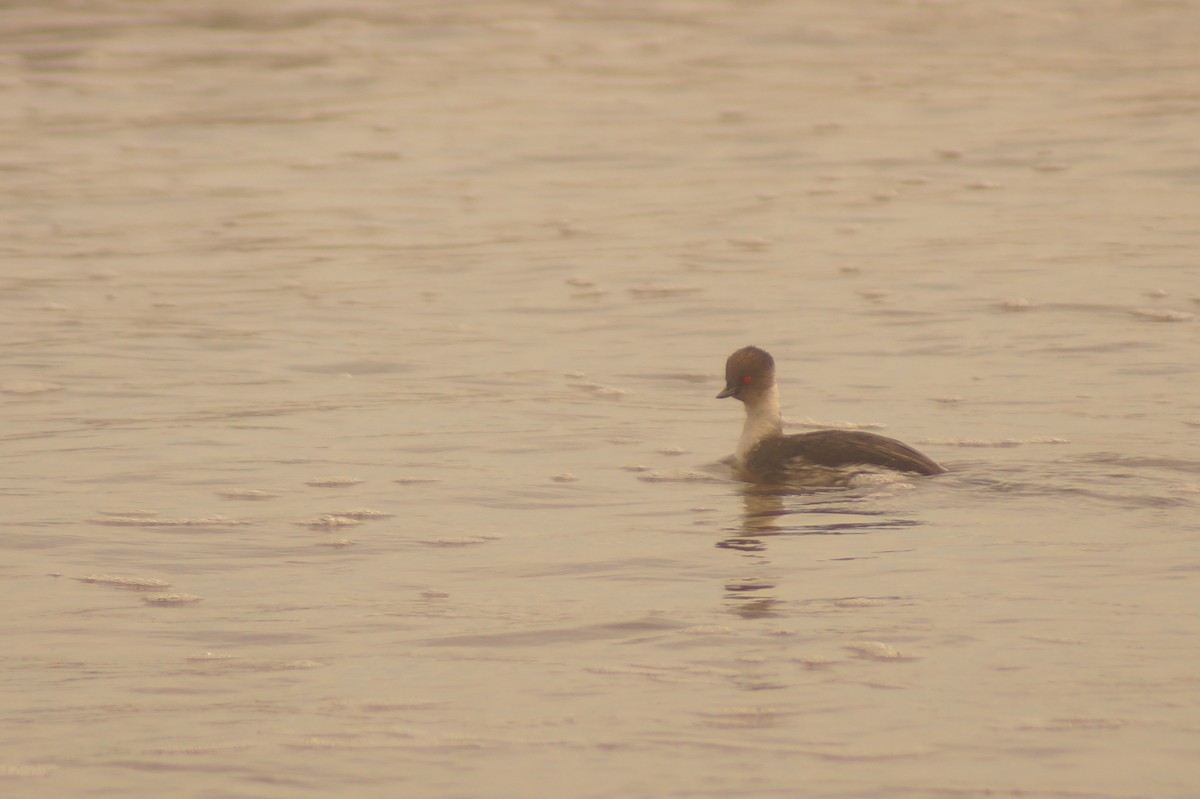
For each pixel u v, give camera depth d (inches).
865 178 1230.3
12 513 522.3
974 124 1440.7
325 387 711.1
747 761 328.5
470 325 837.2
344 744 340.8
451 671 382.0
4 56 1888.5
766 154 1339.8
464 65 1844.2
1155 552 464.8
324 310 871.1
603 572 459.8
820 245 1015.0
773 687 367.6
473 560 474.6
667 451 605.3
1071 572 447.8
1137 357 739.4
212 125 1514.5
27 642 405.7
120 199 1198.9
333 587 450.0
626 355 770.8
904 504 522.0
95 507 530.0
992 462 570.3
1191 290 865.5
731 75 1754.4
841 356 758.5
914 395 685.3
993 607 419.5
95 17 2161.7
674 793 314.8
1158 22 2071.9
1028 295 866.8
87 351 775.1
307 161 1350.9
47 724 352.8
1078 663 377.1
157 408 671.8
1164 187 1152.2
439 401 685.3
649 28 2078.0
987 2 2256.4
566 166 1312.7
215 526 509.7
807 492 542.9
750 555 473.1
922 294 879.1
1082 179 1192.2
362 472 575.8
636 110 1563.7
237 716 356.2
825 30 2046.0
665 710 355.9
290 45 1974.7
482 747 338.0
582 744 338.6
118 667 387.9
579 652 393.7
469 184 1250.0
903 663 380.8
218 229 1099.3
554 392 701.3
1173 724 341.4
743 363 581.3
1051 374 714.2
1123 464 564.1
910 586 439.2
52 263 993.5
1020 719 345.7
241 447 609.3
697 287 912.9
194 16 2175.2
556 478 567.5
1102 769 321.1
